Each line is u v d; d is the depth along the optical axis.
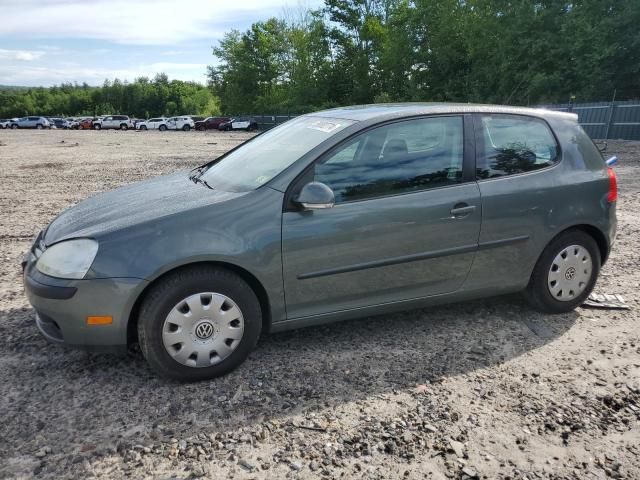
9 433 2.69
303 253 3.25
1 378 3.21
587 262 4.11
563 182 3.92
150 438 2.65
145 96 109.38
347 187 3.37
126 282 2.93
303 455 2.53
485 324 3.98
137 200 3.54
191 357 3.13
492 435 2.68
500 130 3.85
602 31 28.16
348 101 52.34
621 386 3.12
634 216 7.60
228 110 68.12
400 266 3.52
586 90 28.95
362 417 2.83
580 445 2.60
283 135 4.00
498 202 3.70
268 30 63.59
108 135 41.09
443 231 3.57
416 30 38.28
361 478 2.37
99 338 2.99
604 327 3.93
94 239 3.00
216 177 3.86
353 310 3.51
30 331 3.87
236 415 2.85
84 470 2.43
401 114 3.60
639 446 2.60
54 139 33.22
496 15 33.00
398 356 3.49
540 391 3.07
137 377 3.23
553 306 4.08
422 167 3.56
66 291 2.93
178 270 3.05
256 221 3.16
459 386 3.13
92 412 2.87
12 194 10.04
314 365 3.38
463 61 35.72
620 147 19.09
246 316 3.21
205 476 2.39
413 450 2.56
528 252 3.88
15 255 5.91
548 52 30.17
